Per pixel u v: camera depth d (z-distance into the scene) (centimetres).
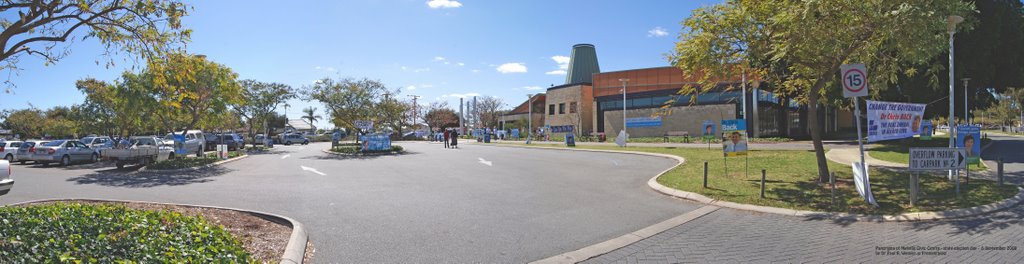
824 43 942
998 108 6938
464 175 1473
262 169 1738
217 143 3684
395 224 755
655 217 820
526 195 1064
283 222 739
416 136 6731
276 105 3644
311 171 1644
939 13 940
